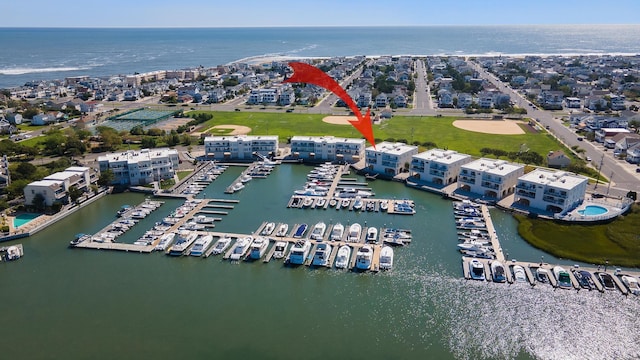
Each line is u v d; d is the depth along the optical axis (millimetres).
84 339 85688
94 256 114688
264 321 90000
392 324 88750
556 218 127375
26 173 155500
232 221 132875
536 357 80312
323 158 190250
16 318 91688
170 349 82875
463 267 105625
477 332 86312
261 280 103438
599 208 134125
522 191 137750
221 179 171000
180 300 96562
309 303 95250
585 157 180250
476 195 147375
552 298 94812
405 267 107375
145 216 137250
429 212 138000
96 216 138625
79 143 197750
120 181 161250
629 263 105750
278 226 127875
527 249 114375
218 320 90438
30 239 123938
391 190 156625
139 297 97875
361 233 123438
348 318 90625
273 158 192125
